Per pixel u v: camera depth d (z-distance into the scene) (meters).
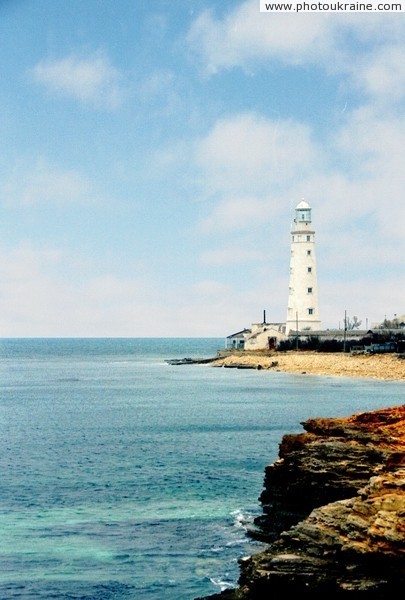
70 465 65.50
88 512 49.72
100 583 38.12
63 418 103.69
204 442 78.50
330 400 120.75
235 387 151.62
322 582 31.80
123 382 176.38
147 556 41.62
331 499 41.97
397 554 30.11
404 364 167.12
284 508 45.16
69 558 41.31
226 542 43.84
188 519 48.09
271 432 85.88
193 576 39.00
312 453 43.62
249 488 56.06
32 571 39.50
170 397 133.12
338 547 32.06
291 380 164.62
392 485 32.78
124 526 46.72
